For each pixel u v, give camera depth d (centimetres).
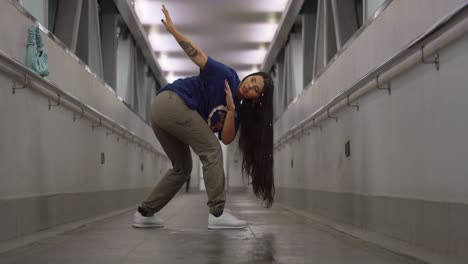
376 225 443
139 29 1168
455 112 292
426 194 335
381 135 440
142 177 1209
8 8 392
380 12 450
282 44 1275
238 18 1212
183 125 411
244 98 421
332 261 271
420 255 298
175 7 1145
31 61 426
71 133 571
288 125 1105
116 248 316
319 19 827
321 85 741
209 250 306
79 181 605
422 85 345
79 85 627
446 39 297
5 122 376
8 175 380
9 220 374
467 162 276
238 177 2572
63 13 681
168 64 1673
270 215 672
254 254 291
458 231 281
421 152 346
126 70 1231
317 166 742
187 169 456
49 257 282
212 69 412
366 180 486
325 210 673
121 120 979
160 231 425
